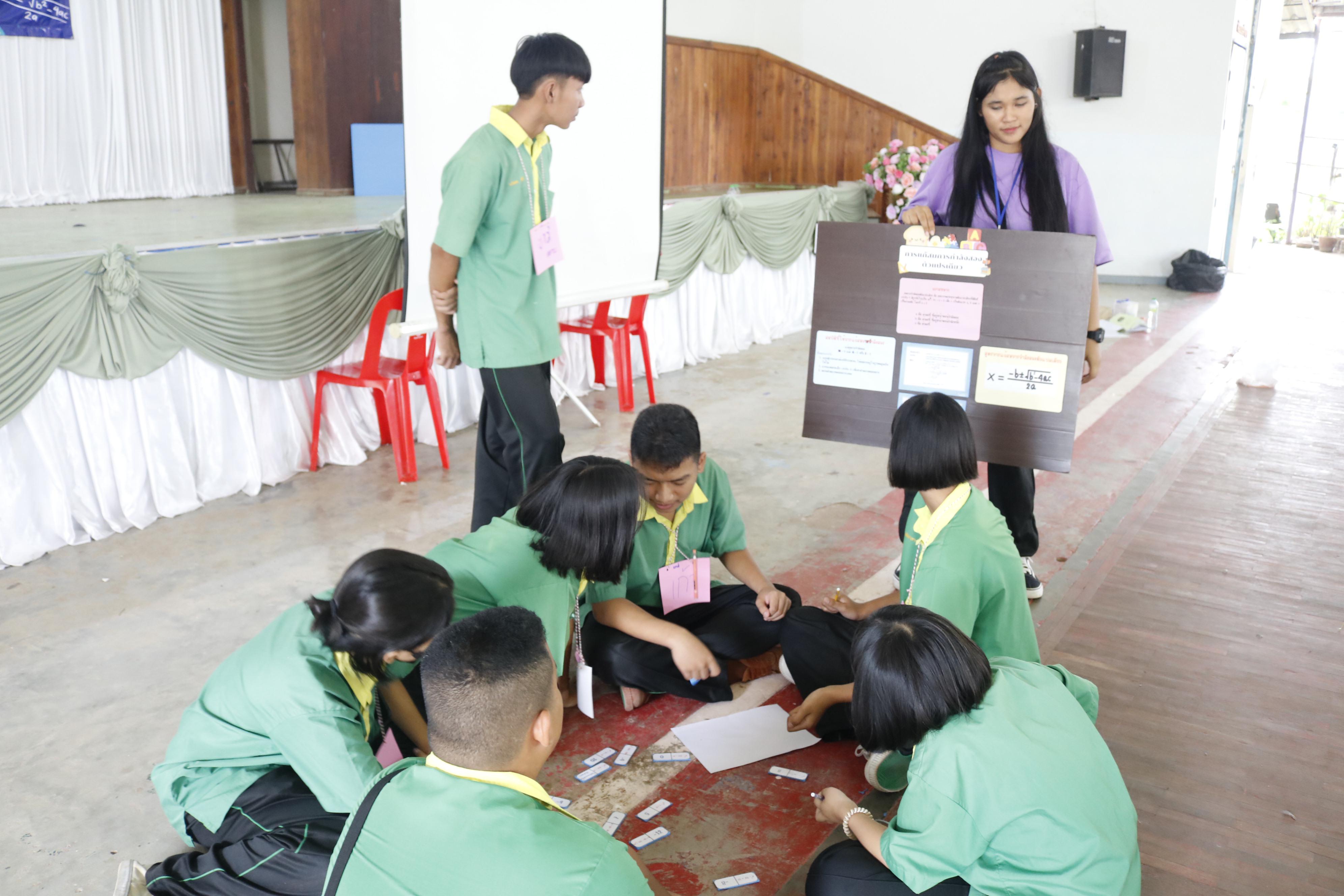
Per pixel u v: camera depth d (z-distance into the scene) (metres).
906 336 2.57
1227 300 8.52
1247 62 9.55
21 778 2.11
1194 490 3.93
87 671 2.54
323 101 7.34
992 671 1.57
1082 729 1.51
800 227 6.98
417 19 3.37
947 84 9.49
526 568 1.94
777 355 6.42
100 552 3.27
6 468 3.11
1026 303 2.44
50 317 3.07
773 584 2.78
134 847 1.91
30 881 1.81
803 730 2.29
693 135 8.61
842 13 9.66
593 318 5.23
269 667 1.62
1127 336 6.93
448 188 2.67
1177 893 1.81
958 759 1.41
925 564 1.99
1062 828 1.37
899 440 1.99
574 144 4.04
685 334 6.04
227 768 1.74
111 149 7.05
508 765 1.21
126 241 3.77
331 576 3.11
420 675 1.90
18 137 6.50
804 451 4.43
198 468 3.70
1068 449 2.47
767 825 1.98
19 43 6.43
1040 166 2.54
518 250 2.76
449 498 3.80
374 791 1.23
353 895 1.18
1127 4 8.84
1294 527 3.56
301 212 5.70
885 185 8.13
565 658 2.38
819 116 9.21
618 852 1.17
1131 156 9.16
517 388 2.86
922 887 1.46
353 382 3.94
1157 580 3.13
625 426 4.77
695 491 2.48
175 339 3.47
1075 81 9.00
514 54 3.45
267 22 8.73
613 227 4.32
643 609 2.51
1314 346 6.58
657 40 4.28
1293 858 1.90
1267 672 2.59
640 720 2.36
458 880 1.13
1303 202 14.31
